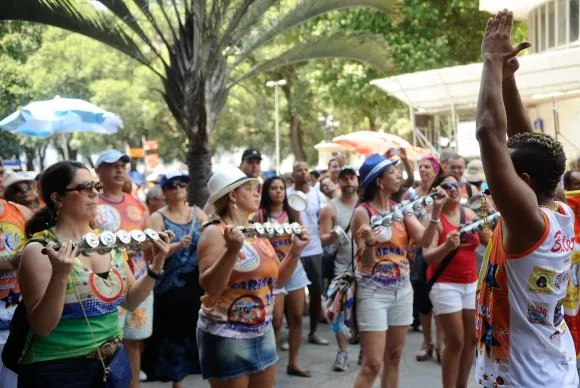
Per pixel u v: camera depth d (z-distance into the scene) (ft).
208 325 13.43
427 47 55.31
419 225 16.81
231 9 28.86
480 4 47.47
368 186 16.98
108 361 10.79
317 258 25.72
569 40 43.75
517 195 8.48
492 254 9.32
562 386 8.91
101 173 19.02
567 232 9.14
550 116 44.86
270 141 134.92
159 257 11.55
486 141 8.58
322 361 23.49
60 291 9.63
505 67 10.12
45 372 10.29
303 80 88.89
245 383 13.44
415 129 49.78
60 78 88.33
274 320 21.17
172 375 18.20
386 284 16.19
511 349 9.04
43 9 26.08
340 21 55.93
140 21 35.45
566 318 14.74
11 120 29.43
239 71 38.37
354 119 89.45
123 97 105.09
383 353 16.46
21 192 19.60
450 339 17.72
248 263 13.32
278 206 22.50
